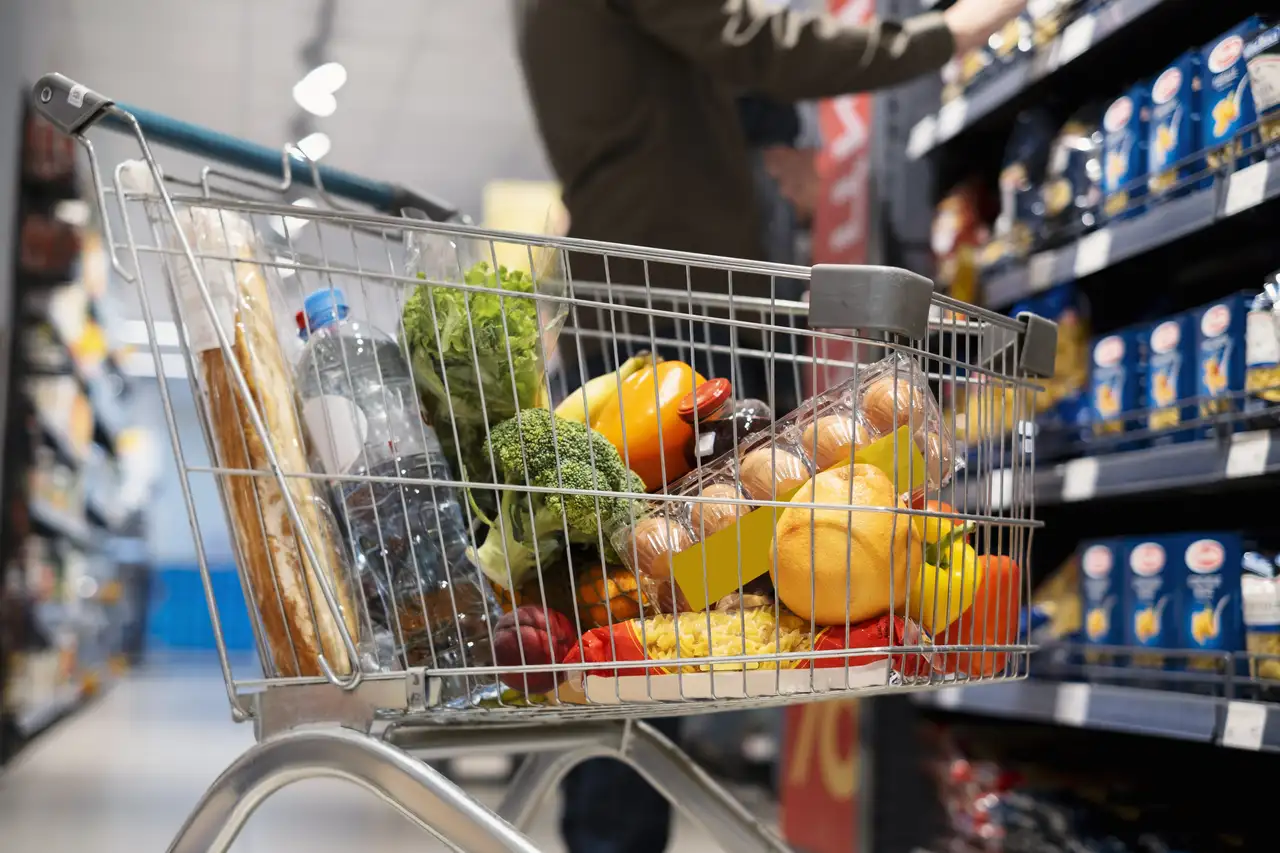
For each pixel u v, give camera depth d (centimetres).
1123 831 206
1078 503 240
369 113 858
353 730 99
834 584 104
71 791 422
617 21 202
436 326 108
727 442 118
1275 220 195
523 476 108
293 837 339
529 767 130
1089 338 227
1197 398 182
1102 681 209
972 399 226
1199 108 190
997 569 115
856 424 112
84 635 781
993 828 232
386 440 109
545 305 117
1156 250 220
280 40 755
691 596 107
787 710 330
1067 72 238
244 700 105
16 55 483
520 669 99
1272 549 175
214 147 136
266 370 110
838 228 303
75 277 616
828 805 292
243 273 112
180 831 101
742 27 194
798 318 197
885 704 268
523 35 212
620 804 198
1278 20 181
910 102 281
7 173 475
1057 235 222
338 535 109
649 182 203
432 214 154
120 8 709
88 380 719
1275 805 207
